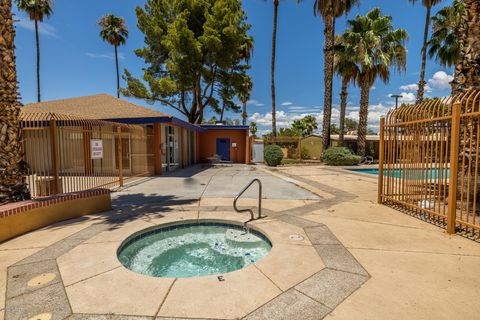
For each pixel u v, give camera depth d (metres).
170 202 6.55
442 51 18.44
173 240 4.59
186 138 18.20
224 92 22.62
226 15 18.02
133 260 3.83
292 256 3.39
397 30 17.14
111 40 29.70
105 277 2.90
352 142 25.38
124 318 2.22
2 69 4.62
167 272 3.48
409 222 4.78
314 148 24.91
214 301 2.46
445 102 4.49
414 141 5.38
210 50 18.52
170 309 2.34
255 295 2.55
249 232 4.73
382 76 18.22
